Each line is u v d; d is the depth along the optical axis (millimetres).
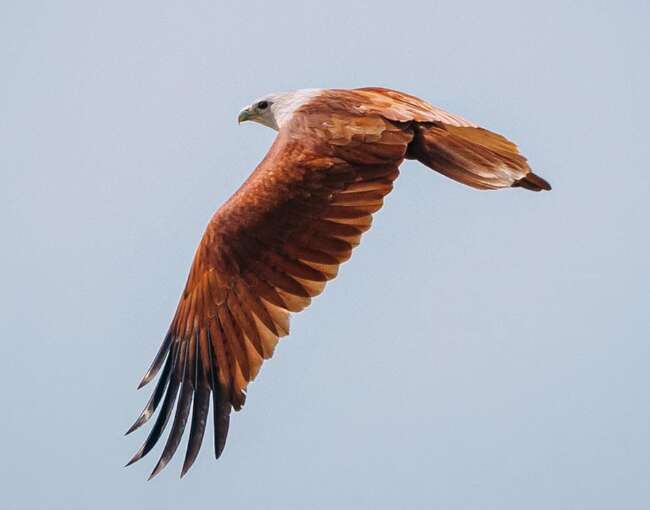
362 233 12938
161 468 12953
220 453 12789
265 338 12914
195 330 13164
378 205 13039
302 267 12914
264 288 12961
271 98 15891
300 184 13039
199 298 13164
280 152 13320
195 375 13109
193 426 12953
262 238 12961
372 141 13336
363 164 13219
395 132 13469
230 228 13023
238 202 13086
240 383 12930
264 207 12977
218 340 13062
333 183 13070
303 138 13383
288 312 12883
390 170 13219
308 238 12930
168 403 13141
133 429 13109
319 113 13656
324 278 12867
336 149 13242
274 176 13094
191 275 13250
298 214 12977
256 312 12961
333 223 12953
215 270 13086
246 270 13000
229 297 13047
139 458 13000
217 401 12938
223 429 12844
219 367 13023
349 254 12891
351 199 13039
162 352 13336
